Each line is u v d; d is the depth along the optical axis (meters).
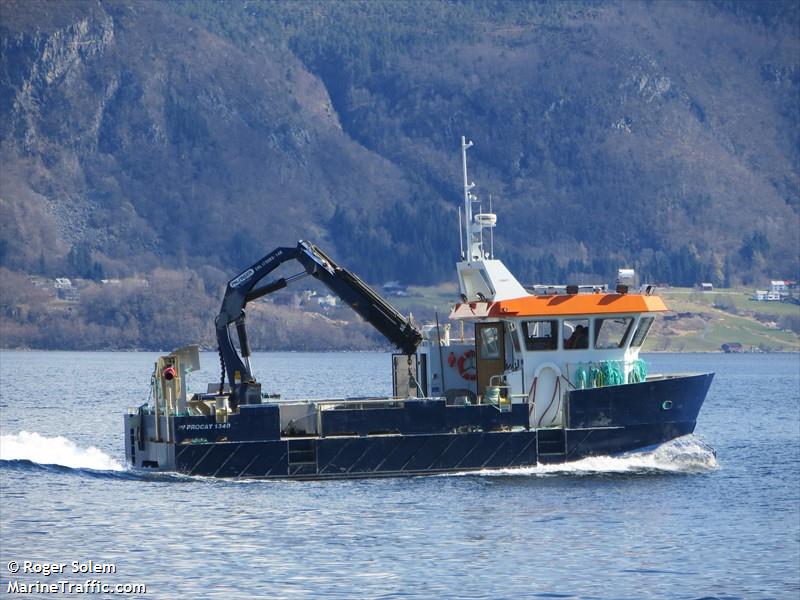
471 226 193.12
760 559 142.12
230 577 133.50
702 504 169.50
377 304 188.75
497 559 140.25
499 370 189.88
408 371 190.00
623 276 191.88
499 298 187.00
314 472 177.88
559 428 183.88
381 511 161.75
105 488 177.75
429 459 179.75
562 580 133.38
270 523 155.62
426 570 136.25
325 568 136.50
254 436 177.50
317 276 188.38
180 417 177.12
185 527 153.75
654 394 186.75
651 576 134.62
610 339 188.38
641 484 181.50
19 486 180.38
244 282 185.75
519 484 178.25
